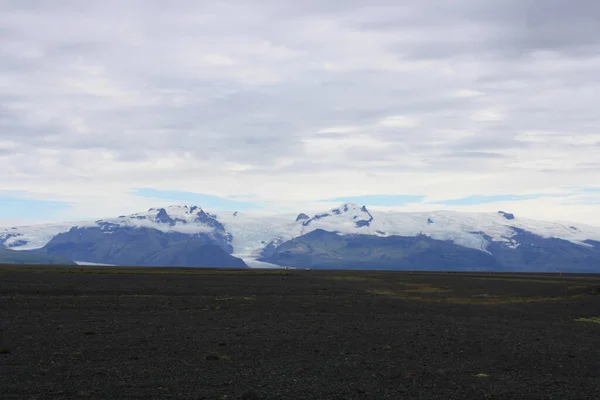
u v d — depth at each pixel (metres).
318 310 62.25
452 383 28.02
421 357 34.97
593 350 39.22
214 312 57.00
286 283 104.94
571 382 29.06
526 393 26.42
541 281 124.31
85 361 31.31
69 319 48.84
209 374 28.66
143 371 28.98
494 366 32.75
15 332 40.78
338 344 38.84
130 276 113.25
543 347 39.69
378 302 73.50
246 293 80.00
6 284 81.06
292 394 25.05
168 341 38.28
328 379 28.19
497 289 98.56
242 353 34.72
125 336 40.03
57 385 25.61
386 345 38.84
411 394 25.66
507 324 53.81
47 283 86.44
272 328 45.84
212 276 123.81
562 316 62.94
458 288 101.00
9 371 28.30
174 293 76.56
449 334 44.91
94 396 23.91
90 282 92.38
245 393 24.05
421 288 101.56
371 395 25.30
